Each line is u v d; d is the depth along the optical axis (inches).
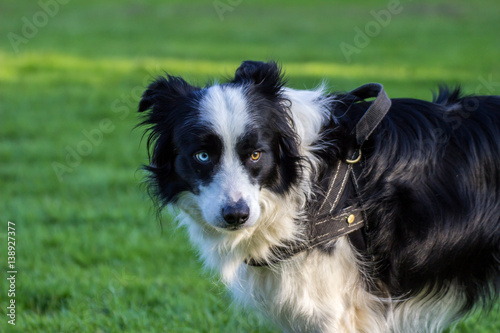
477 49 804.0
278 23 1084.5
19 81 699.4
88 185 414.3
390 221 189.9
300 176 186.4
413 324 208.8
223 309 271.0
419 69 699.4
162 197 198.2
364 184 190.9
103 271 301.7
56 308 274.7
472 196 191.0
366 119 186.5
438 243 189.9
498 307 250.4
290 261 192.2
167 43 912.3
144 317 260.2
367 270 194.5
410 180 189.6
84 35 976.3
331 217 188.7
